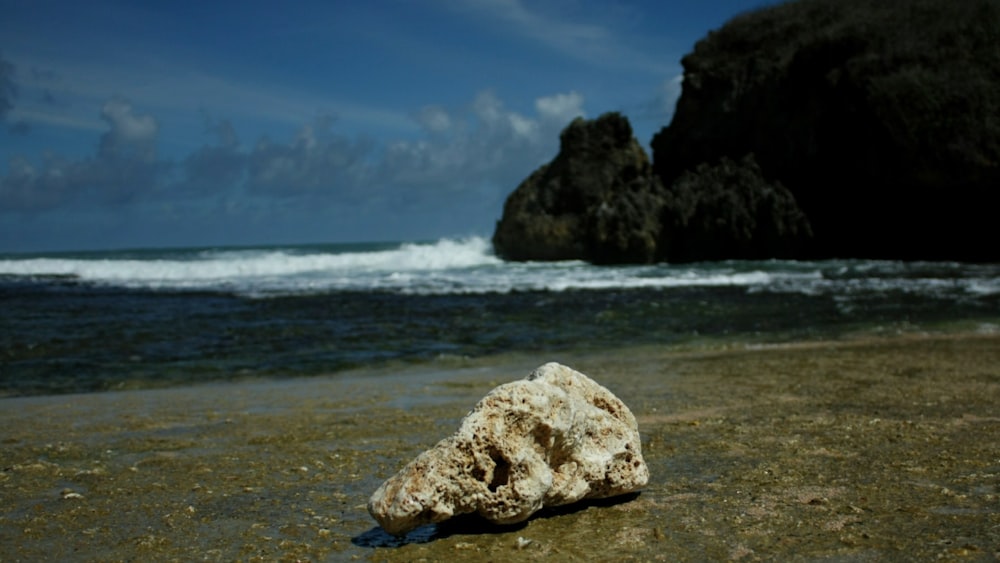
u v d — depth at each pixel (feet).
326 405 27.22
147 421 24.59
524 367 37.47
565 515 13.89
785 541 12.06
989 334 44.14
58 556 12.51
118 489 16.48
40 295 73.31
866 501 13.92
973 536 11.87
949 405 23.68
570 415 13.58
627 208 115.14
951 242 115.44
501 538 12.80
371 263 112.68
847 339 44.27
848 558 11.22
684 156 130.93
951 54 113.80
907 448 17.94
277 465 18.35
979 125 107.65
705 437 19.99
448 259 119.65
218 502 15.39
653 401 26.16
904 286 72.74
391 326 52.39
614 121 128.98
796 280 80.12
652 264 113.70
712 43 136.87
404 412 25.34
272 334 48.98
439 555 12.10
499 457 12.92
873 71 114.73
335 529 13.57
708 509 13.89
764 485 15.28
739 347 42.39
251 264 102.47
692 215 115.65
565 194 125.90
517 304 63.98
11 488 16.67
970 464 16.29
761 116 123.34
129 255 203.31
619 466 14.43
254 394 30.35
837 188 118.83
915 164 110.32
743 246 115.03
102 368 38.04
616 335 48.29
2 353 42.11
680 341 45.47
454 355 41.86
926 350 37.81
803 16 132.05
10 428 23.65
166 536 13.38
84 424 24.23
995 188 108.99
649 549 12.01
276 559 12.14
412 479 12.62
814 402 24.97
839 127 117.29
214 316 57.62
